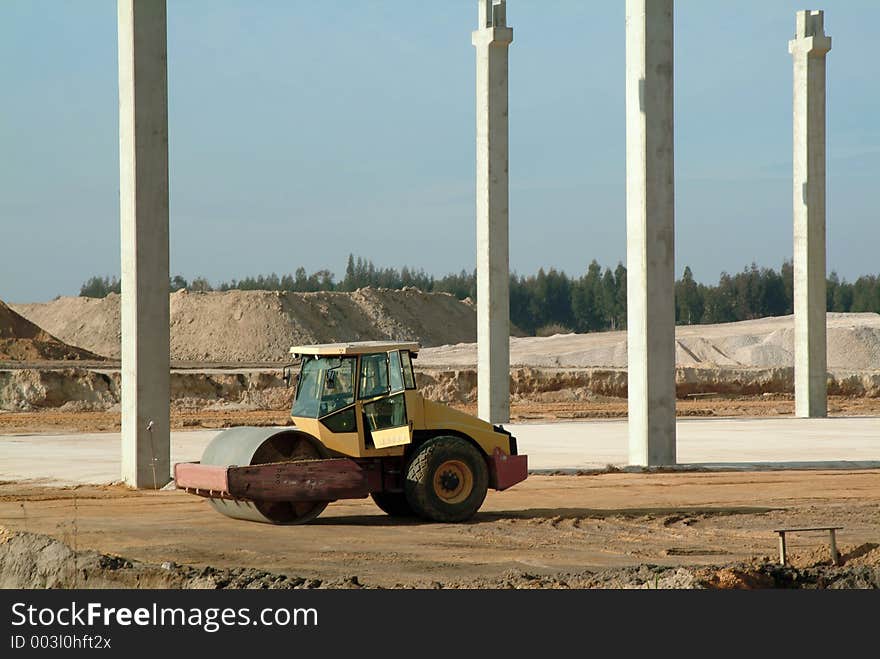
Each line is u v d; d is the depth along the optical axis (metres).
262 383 138.38
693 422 114.69
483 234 109.81
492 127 109.00
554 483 65.44
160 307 62.84
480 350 110.69
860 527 48.56
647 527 48.44
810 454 82.69
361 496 47.50
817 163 121.81
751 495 60.06
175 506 54.84
